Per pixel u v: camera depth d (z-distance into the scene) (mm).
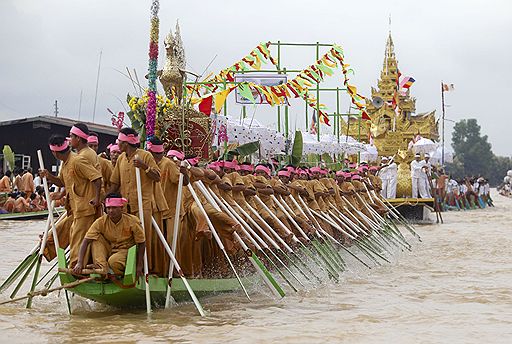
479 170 134250
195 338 7684
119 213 8766
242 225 10922
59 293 10258
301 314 9195
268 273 10391
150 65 10648
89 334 7871
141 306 9469
